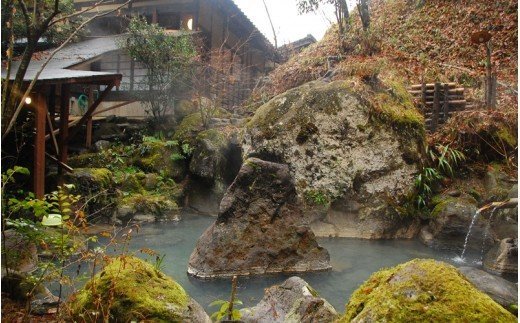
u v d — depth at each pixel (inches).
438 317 61.8
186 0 531.8
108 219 294.4
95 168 344.8
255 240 194.9
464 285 67.9
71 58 406.3
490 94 325.4
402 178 284.0
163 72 443.5
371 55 465.1
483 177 293.3
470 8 487.2
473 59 438.3
